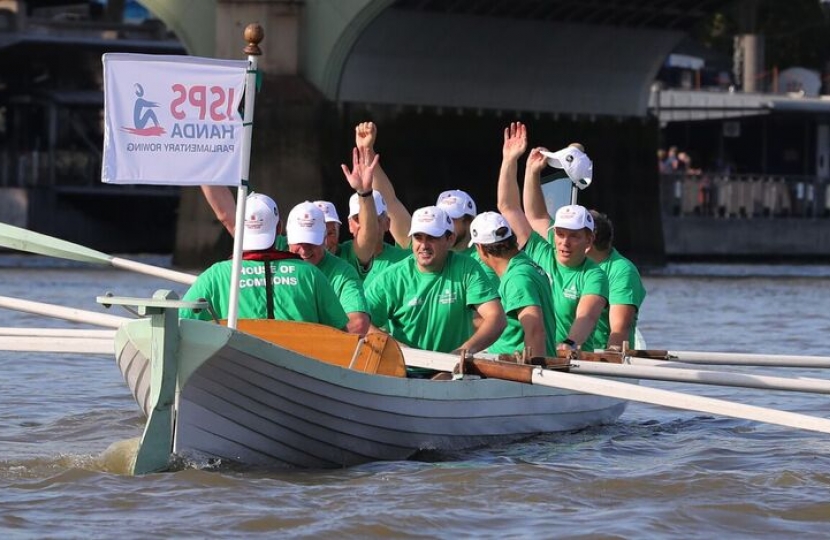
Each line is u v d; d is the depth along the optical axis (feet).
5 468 88.74
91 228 460.55
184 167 85.87
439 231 99.86
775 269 411.54
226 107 85.97
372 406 90.33
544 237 120.57
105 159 84.94
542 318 101.04
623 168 407.23
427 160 367.86
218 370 83.76
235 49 350.84
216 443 87.40
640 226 411.54
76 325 193.98
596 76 397.60
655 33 397.19
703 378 96.27
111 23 465.47
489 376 95.30
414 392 92.94
